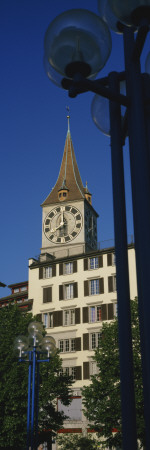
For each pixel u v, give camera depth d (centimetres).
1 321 4112
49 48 481
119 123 548
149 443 404
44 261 6028
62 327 5553
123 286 469
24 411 3675
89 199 8988
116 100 486
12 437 3553
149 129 493
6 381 3731
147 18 459
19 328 4050
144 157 457
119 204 508
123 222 499
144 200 439
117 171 523
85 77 499
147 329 396
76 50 474
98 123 615
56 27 470
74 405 5100
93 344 5281
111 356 3519
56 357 4009
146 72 554
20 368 3788
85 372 5184
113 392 3406
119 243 491
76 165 9144
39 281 5978
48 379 3841
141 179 447
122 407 431
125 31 533
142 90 496
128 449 411
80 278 5656
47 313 5772
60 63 484
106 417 3391
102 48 476
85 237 8012
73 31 464
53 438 4594
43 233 8244
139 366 3281
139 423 3091
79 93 488
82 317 5453
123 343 448
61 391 3972
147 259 418
